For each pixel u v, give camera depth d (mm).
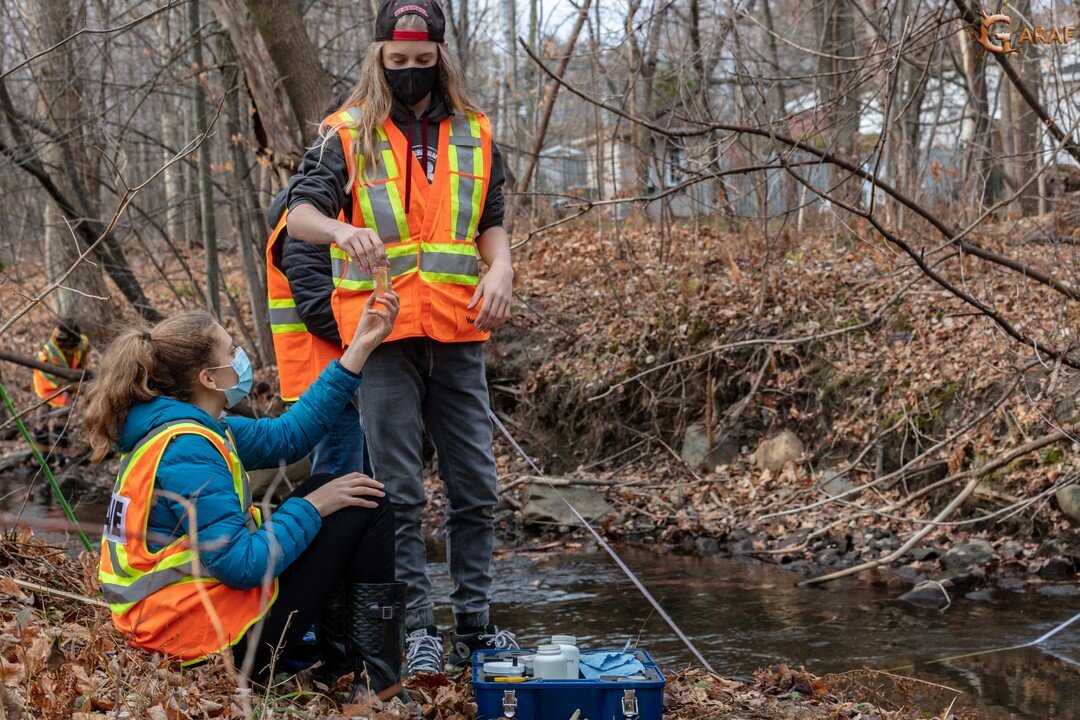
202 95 11172
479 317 3438
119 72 11836
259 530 2895
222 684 2816
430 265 3467
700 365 9383
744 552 7094
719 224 12469
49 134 9336
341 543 3018
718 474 8688
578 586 6203
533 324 10609
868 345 8648
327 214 3389
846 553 6809
